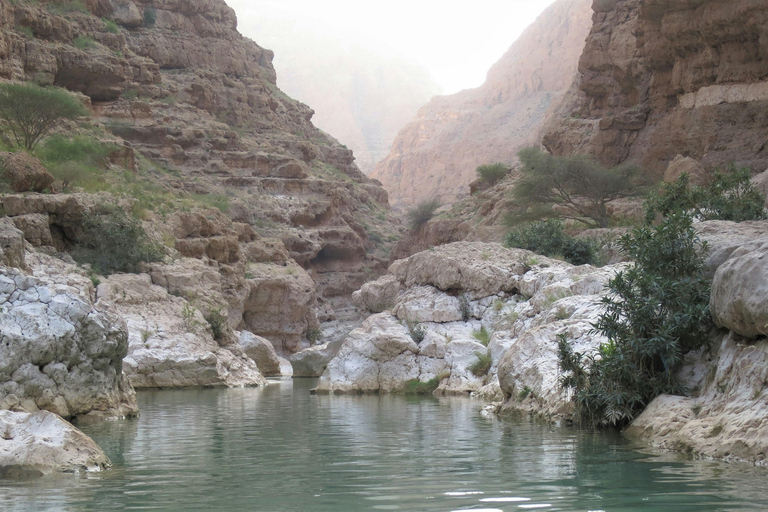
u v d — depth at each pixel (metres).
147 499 7.38
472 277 24.66
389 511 6.76
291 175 82.12
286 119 101.69
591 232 37.66
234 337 35.59
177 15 87.81
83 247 35.22
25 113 48.41
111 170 55.06
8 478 8.51
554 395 13.74
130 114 71.69
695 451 9.59
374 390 22.78
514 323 21.75
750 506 6.74
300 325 55.72
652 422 10.88
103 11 80.56
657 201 23.39
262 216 74.19
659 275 12.21
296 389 25.86
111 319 15.74
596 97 58.09
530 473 8.58
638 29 48.34
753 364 9.72
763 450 8.70
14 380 13.58
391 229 95.62
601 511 6.63
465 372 21.86
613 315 12.31
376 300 34.97
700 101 44.25
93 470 9.02
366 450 10.68
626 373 11.80
